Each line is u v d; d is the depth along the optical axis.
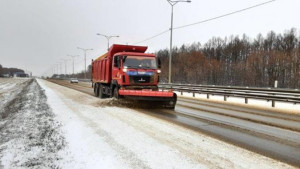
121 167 4.41
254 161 4.91
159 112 11.20
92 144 5.71
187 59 84.31
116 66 14.04
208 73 72.38
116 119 8.72
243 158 5.05
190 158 4.91
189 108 13.19
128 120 8.59
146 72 13.58
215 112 11.83
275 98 14.59
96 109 11.21
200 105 14.87
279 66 57.28
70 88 32.75
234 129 7.89
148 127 7.54
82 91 26.28
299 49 59.19
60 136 6.49
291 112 12.38
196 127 7.97
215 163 4.70
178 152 5.23
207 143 6.02
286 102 14.93
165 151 5.27
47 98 17.03
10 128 8.05
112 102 12.99
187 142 6.03
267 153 5.47
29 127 7.89
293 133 7.57
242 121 9.48
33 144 5.93
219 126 8.30
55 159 4.88
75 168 4.42
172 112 11.35
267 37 83.62
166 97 12.17
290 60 56.25
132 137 6.30
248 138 6.77
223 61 83.62
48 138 6.40
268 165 4.72
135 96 12.02
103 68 17.23
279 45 77.88
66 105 12.80
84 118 8.87
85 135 6.48
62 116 9.38
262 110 13.05
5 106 15.65
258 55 63.28
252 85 59.88
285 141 6.57
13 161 4.88
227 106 14.64
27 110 11.80
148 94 11.94
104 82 16.81
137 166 4.45
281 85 54.91
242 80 63.38
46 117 9.40
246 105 15.37
